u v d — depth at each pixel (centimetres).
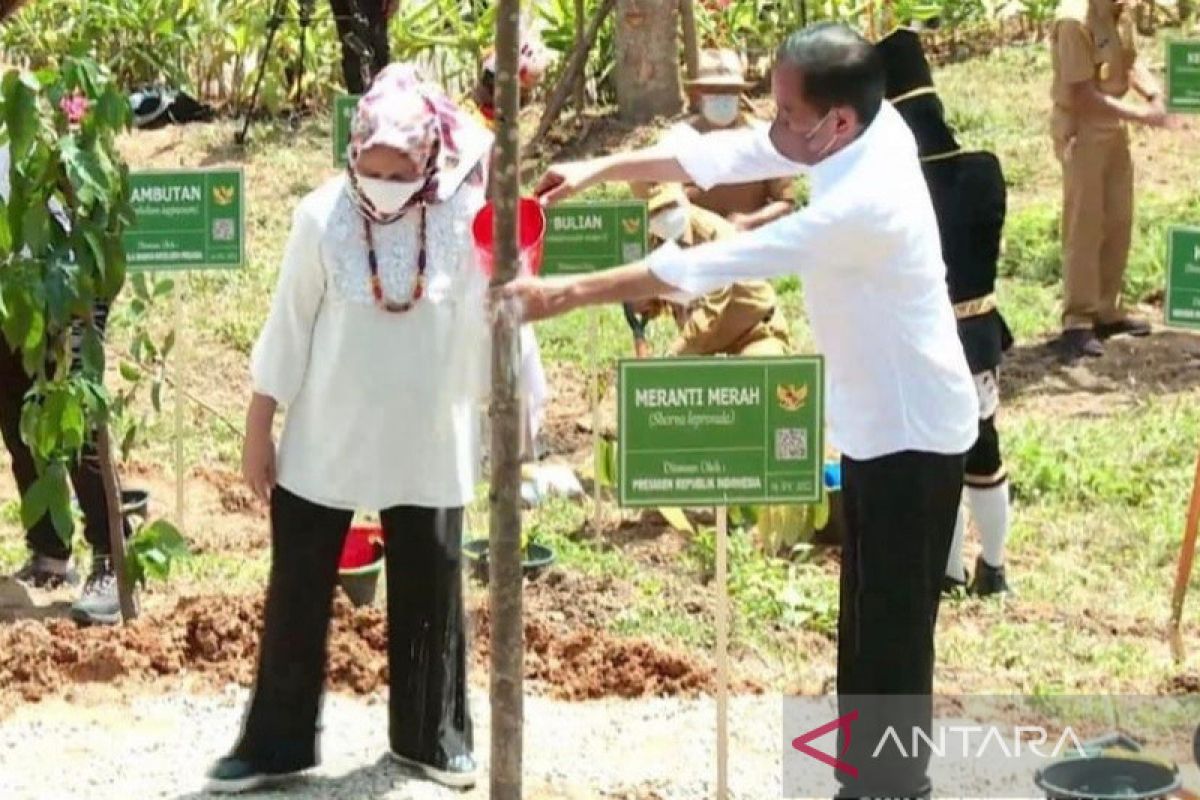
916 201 535
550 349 1162
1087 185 1159
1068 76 1148
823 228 523
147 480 969
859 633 558
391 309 591
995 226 788
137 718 686
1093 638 780
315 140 1571
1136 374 1136
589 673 723
